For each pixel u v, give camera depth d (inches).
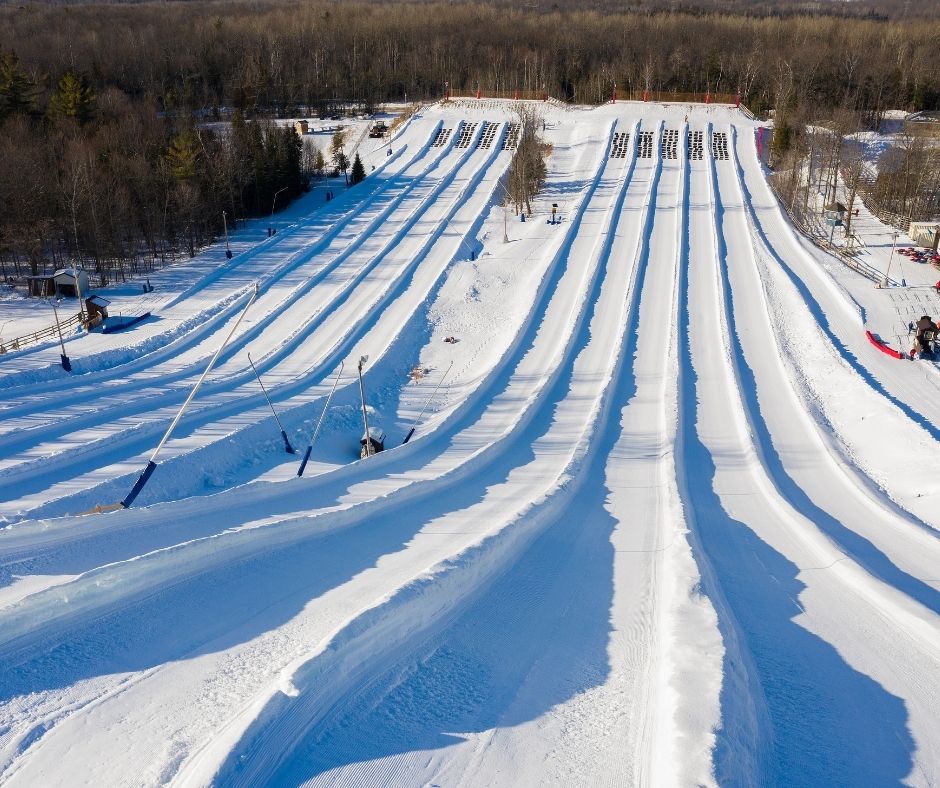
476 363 1718.8
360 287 2150.6
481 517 768.9
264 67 4909.0
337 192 3250.5
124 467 1040.8
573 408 1418.6
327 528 664.4
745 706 368.2
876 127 4126.5
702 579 528.1
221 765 303.3
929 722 397.7
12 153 2603.3
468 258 2434.8
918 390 1423.5
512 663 424.8
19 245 2464.3
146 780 308.0
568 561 622.2
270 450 1221.1
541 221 2655.0
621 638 461.7
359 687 370.9
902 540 866.8
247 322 1909.4
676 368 1557.6
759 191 2947.8
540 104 4133.9
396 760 327.0
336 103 4911.4
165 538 630.5
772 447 1221.1
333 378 1617.9
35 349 1718.8
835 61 4616.1
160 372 1608.0
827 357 1590.8
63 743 336.2
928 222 2504.9
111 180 2610.7
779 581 642.8
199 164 2910.9
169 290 2204.7
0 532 561.0
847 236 2546.8
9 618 420.2
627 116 3804.1
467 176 3240.7
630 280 2107.5
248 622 458.3
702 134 3567.9
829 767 352.2
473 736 348.8
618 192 2861.7
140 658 410.3
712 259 2271.2
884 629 523.5
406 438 1310.3
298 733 332.5
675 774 296.0
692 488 1026.7
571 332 1787.6
